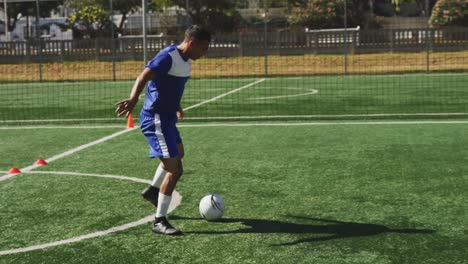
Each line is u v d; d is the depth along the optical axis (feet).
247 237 16.69
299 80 78.89
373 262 14.52
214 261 14.84
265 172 25.12
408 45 90.58
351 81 74.69
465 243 15.72
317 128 37.40
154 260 15.03
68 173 26.04
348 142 31.91
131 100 16.30
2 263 15.14
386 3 141.90
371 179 23.35
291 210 19.30
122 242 16.53
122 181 24.25
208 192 21.98
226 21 114.32
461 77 74.95
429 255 14.90
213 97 61.46
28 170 26.94
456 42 88.84
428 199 20.25
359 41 91.61
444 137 32.71
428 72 81.51
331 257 14.94
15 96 67.62
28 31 132.98
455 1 106.83
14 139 36.32
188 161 27.86
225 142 32.96
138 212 19.56
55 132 38.65
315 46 93.25
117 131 38.24
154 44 92.89
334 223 17.78
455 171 24.41
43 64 96.53
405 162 26.43
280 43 94.12
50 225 18.37
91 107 54.90
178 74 16.87
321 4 113.50
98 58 95.71
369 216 18.40
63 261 15.16
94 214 19.45
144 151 30.86
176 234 16.99
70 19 127.13
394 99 54.80
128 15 132.16
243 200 20.72
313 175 24.31
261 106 52.42
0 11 141.49
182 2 113.29
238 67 92.53
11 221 18.92
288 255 15.16
